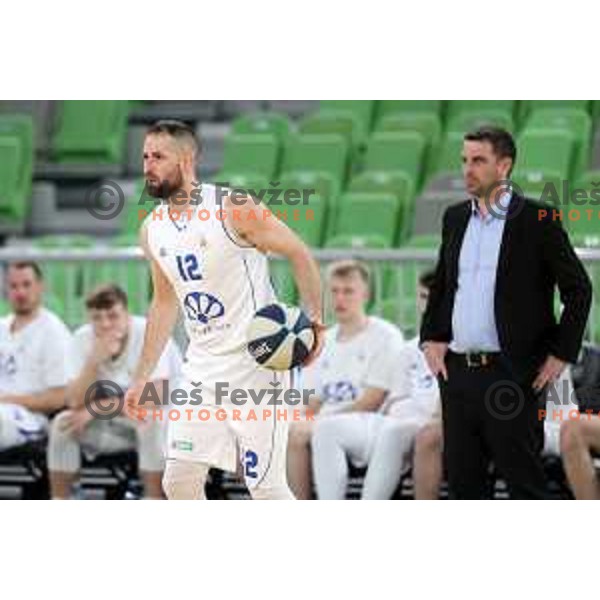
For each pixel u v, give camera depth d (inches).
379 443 940.6
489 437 839.1
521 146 1434.5
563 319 825.5
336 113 1610.5
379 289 1048.2
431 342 850.8
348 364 994.1
